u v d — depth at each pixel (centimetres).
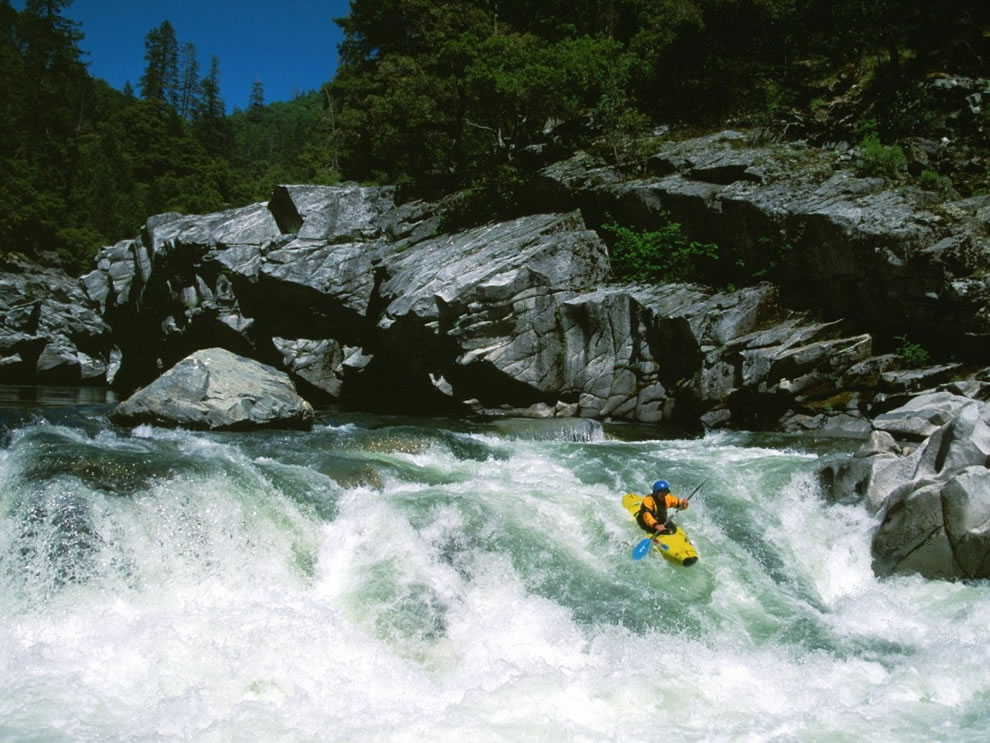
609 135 2241
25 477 912
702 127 2369
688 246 1881
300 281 2375
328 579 869
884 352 1559
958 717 643
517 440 1422
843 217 1565
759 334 1605
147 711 622
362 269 2373
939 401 1205
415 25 3114
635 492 1116
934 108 2086
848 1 2380
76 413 1348
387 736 594
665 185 1927
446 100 2748
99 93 9269
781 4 2583
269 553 884
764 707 667
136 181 6431
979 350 1432
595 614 820
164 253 2894
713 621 827
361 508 963
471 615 825
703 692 688
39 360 3409
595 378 1805
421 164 3123
